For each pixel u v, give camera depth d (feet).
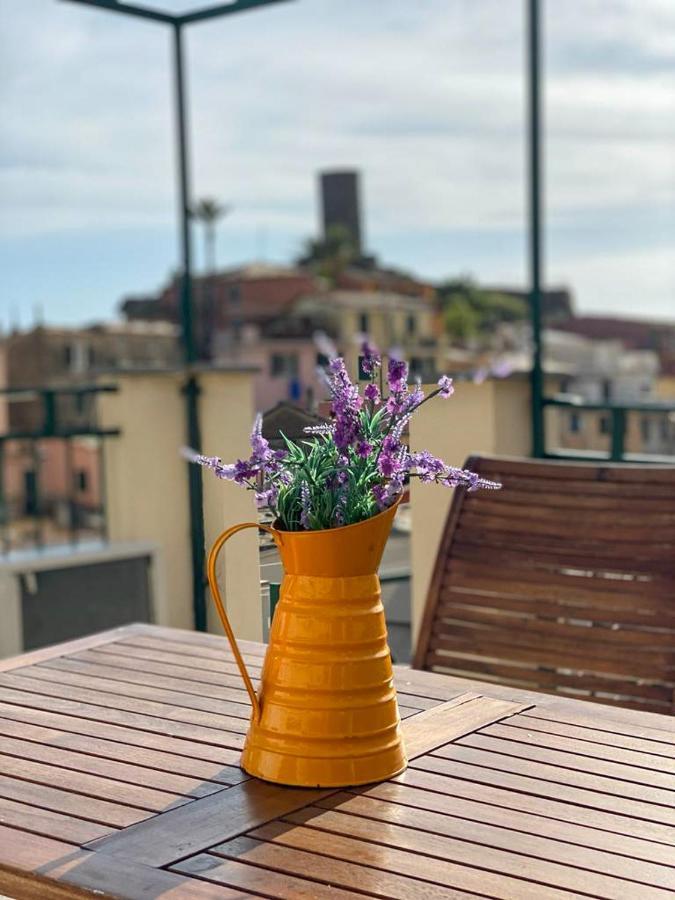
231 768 3.23
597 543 5.01
